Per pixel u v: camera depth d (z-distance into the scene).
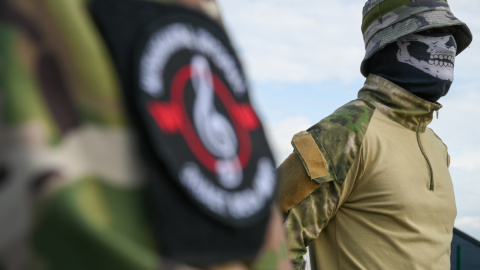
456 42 2.79
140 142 0.49
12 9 0.48
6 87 0.46
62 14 0.50
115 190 0.48
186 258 0.49
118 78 0.50
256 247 0.55
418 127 2.54
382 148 2.41
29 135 0.45
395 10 2.63
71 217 0.45
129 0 0.53
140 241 0.48
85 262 0.45
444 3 2.68
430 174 2.47
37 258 0.45
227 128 0.56
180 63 0.54
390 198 2.36
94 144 0.48
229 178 0.54
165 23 0.54
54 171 0.45
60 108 0.47
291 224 2.33
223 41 0.59
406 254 2.35
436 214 2.45
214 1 0.62
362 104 2.51
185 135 0.52
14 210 0.45
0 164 0.45
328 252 2.43
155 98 0.51
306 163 2.33
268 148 0.60
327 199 2.35
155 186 0.49
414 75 2.58
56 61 0.48
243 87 0.60
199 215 0.51
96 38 0.50
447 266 2.50
